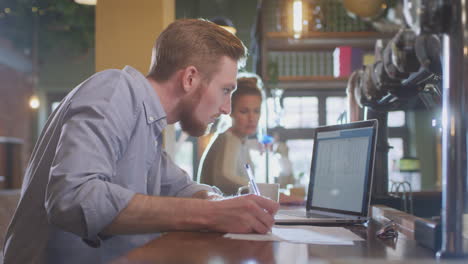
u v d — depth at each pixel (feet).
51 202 3.35
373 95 5.40
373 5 4.48
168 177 5.32
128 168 4.06
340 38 13.61
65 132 3.53
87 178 3.36
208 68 4.46
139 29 7.99
